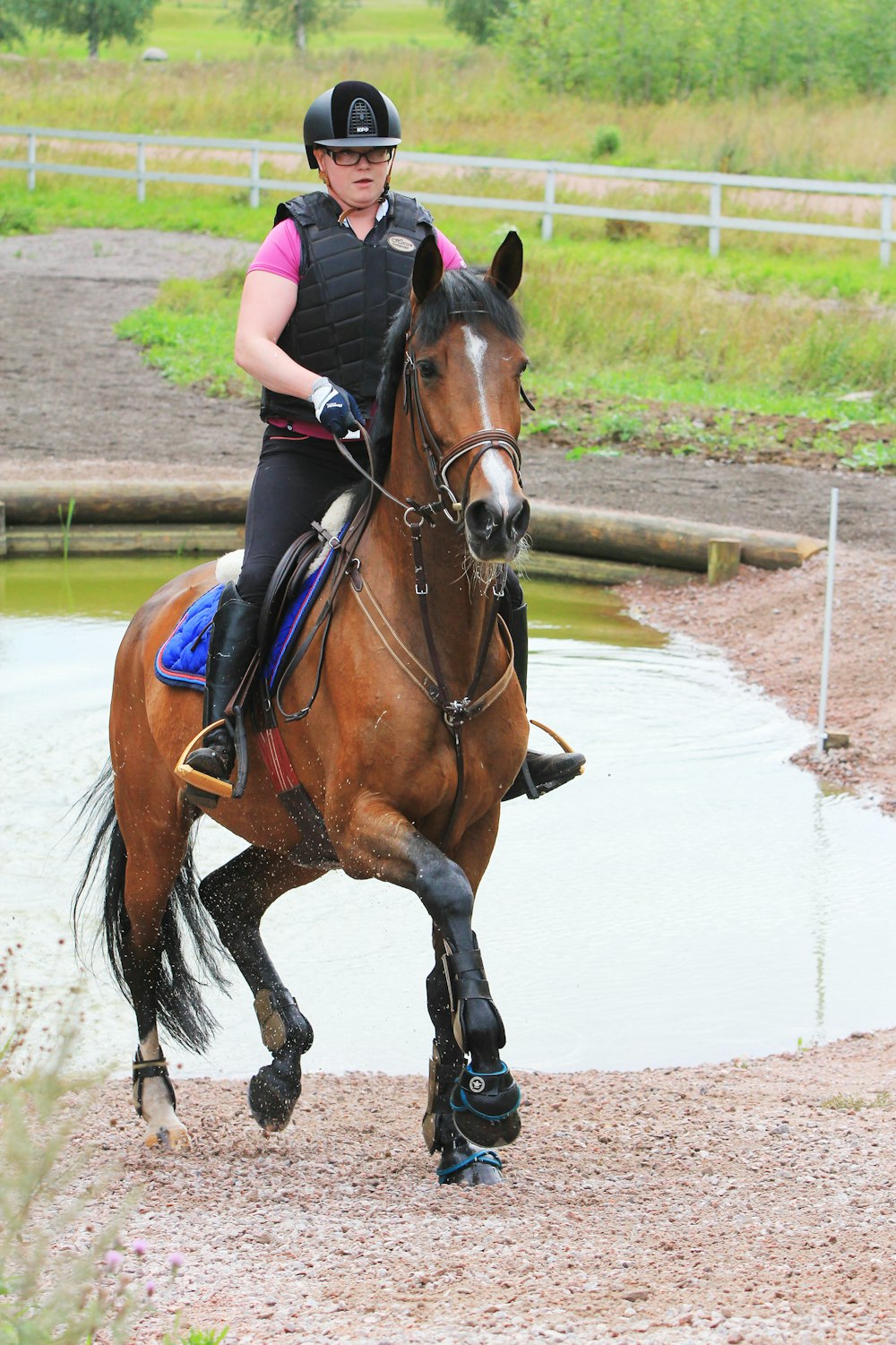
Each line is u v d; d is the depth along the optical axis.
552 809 11.57
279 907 9.91
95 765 11.73
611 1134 6.79
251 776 6.72
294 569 6.45
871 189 33.25
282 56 65.75
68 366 27.05
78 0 78.19
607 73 52.78
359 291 6.53
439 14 109.38
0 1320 3.85
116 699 7.55
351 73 57.06
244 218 40.47
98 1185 4.68
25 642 15.05
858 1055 7.91
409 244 6.61
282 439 6.70
